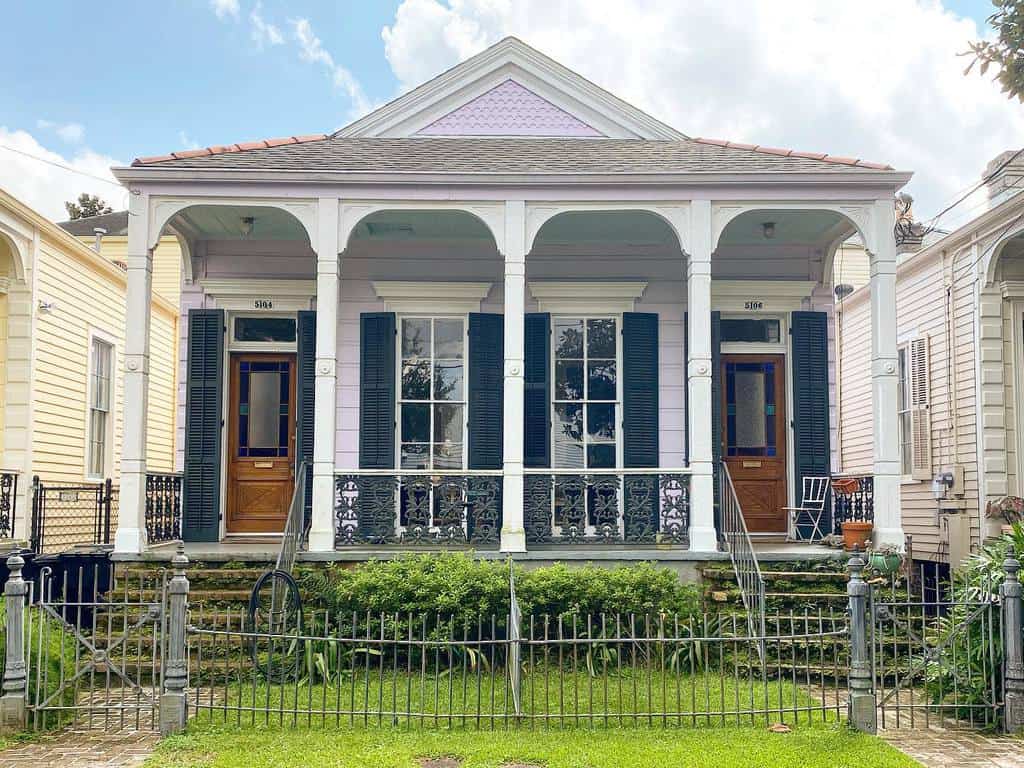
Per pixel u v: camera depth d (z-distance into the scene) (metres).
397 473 10.48
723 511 11.27
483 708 7.42
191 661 8.73
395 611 9.06
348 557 10.19
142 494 10.35
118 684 8.59
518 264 10.57
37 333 13.15
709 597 9.86
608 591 9.20
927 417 14.34
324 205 10.59
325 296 10.51
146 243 10.47
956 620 7.51
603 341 12.59
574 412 12.48
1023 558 7.66
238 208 10.89
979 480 12.69
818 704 7.62
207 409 12.09
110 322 16.08
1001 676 7.25
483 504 10.83
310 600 9.77
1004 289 12.69
